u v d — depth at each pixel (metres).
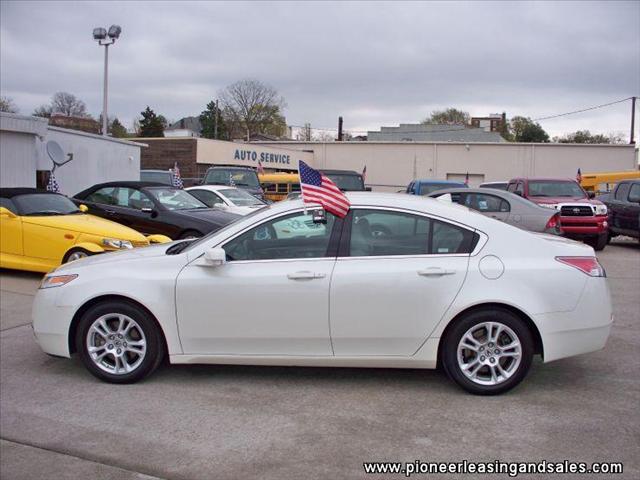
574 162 47.22
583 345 4.71
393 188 50.06
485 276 4.64
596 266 4.82
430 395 4.76
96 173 19.20
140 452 3.91
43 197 10.26
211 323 4.83
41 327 5.16
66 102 75.19
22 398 4.82
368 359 4.77
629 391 4.85
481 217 4.88
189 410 4.54
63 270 5.29
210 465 3.73
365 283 4.67
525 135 88.56
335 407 4.55
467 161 48.75
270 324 4.77
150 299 4.88
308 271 4.72
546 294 4.62
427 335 4.68
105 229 9.28
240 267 4.83
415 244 4.79
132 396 4.82
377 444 3.96
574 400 4.65
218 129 80.62
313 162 51.19
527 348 4.64
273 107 81.06
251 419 4.37
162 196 11.68
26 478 3.64
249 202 14.97
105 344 5.06
